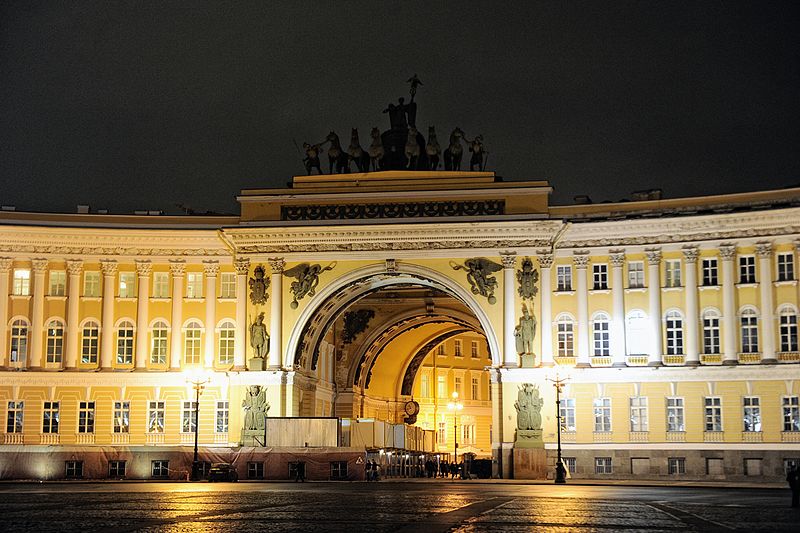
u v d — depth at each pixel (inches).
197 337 3316.9
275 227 3248.0
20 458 3021.7
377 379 4411.9
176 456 3095.5
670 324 3107.8
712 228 3075.8
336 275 3260.3
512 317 3154.5
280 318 3253.0
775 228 3019.2
